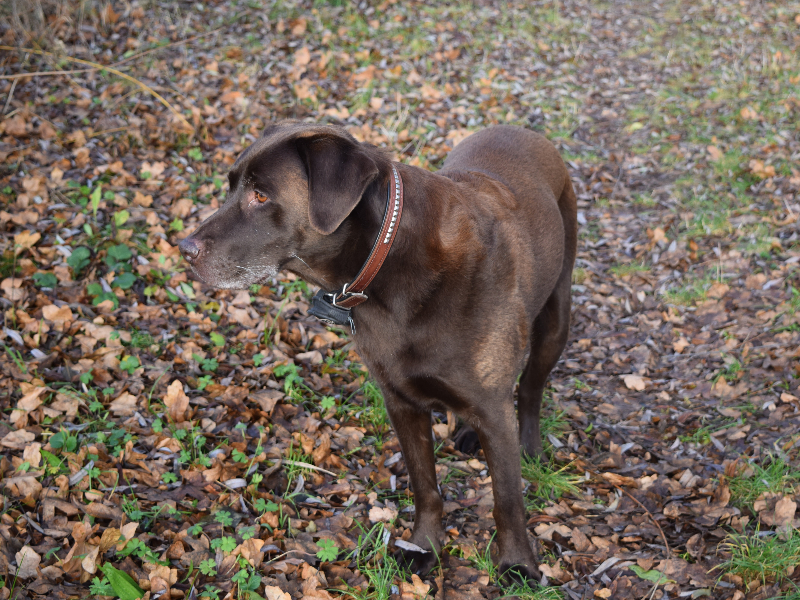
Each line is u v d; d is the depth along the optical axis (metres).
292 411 3.57
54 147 5.39
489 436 2.64
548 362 3.47
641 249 5.42
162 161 5.58
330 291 2.59
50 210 4.69
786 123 7.36
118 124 5.89
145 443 3.21
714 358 4.24
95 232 4.55
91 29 7.23
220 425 3.37
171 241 4.70
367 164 2.26
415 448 2.79
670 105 7.99
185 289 4.25
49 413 3.21
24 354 3.59
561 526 3.02
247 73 7.20
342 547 2.83
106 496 2.86
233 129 6.27
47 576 2.44
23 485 2.80
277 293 4.50
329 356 4.06
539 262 3.01
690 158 6.76
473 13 9.70
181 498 2.93
